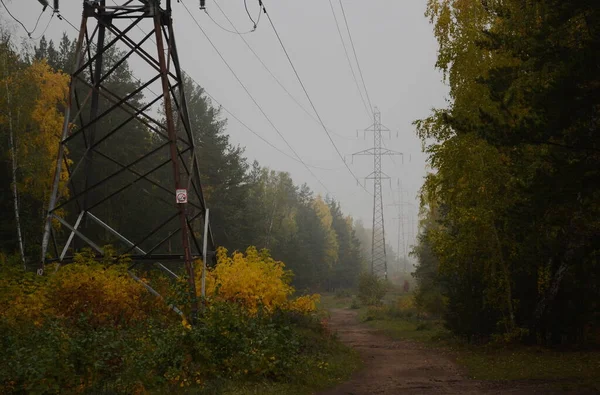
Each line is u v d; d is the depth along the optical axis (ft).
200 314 46.70
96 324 42.57
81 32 55.47
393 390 40.70
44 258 52.29
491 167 67.36
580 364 52.85
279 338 44.57
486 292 76.43
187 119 59.72
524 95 47.03
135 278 52.44
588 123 43.16
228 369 38.60
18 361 28.27
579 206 45.96
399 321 141.79
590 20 41.42
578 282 65.67
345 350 66.49
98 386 30.37
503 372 50.14
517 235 61.36
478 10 70.28
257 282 63.46
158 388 32.83
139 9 55.26
